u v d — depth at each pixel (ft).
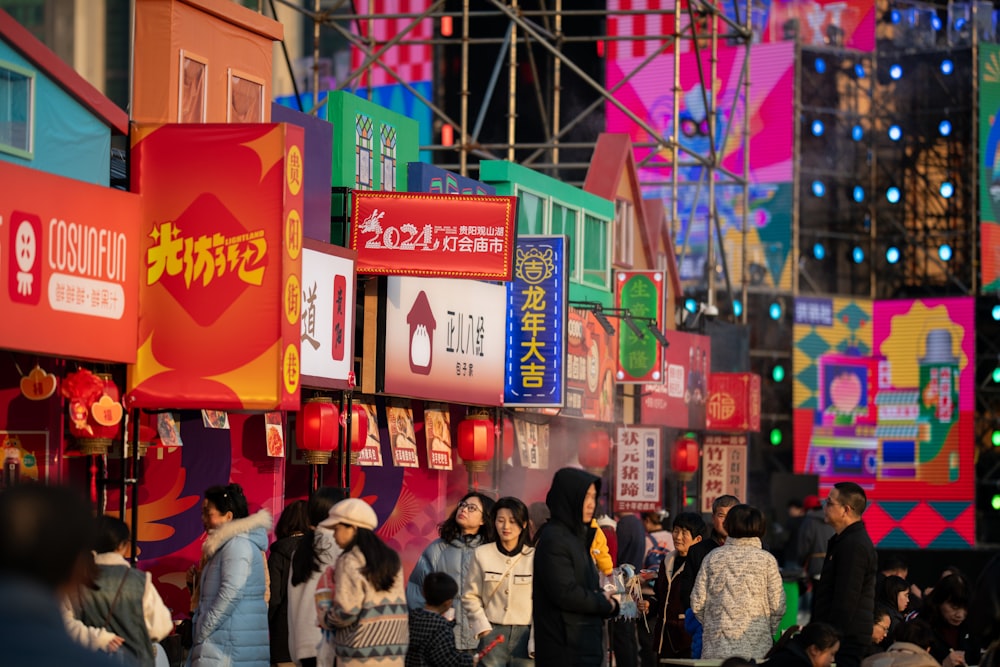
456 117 175.73
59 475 49.67
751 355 159.12
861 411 162.09
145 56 58.08
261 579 45.55
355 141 73.31
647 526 76.95
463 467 84.48
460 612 48.65
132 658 36.06
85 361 50.62
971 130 163.94
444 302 75.00
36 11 269.85
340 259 63.93
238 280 50.88
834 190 164.55
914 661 44.37
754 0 165.07
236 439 62.75
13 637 11.23
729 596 45.73
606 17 168.66
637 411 103.09
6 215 44.62
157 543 59.62
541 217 91.56
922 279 164.86
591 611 40.24
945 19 168.14
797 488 143.43
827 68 164.25
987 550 156.66
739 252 160.97
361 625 38.99
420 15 114.21
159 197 51.44
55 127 49.39
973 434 158.61
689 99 164.35
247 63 63.05
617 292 99.81
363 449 70.28
